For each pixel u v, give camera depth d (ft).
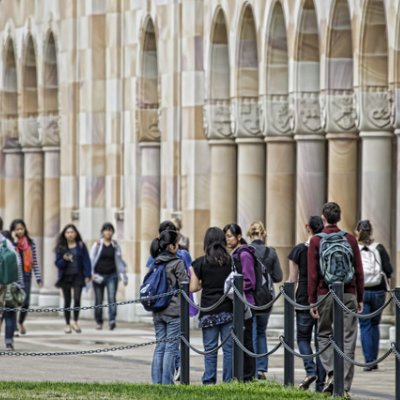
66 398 160.15
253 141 261.24
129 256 297.74
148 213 293.43
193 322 267.18
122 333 263.70
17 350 228.63
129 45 298.76
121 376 193.16
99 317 273.75
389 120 226.58
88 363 209.67
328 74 234.38
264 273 182.50
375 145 228.84
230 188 268.62
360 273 168.86
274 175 252.01
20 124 348.38
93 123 309.01
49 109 334.65
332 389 166.50
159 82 284.82
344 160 235.61
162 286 176.24
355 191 237.04
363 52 226.99
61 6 321.11
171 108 279.90
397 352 146.72
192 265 176.14
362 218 230.48
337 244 167.84
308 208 244.01
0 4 358.23
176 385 170.91
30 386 170.71
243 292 174.19
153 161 293.64
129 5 298.15
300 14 240.53
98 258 272.51
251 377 177.37
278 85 251.19
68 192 318.86
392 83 220.43
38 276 263.70
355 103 228.63
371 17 225.56
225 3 262.67
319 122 242.58
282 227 252.62
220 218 268.82
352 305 168.35
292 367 167.43
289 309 167.02
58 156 335.06
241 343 170.50
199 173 273.13
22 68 345.92
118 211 302.45
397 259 222.07
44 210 339.36
